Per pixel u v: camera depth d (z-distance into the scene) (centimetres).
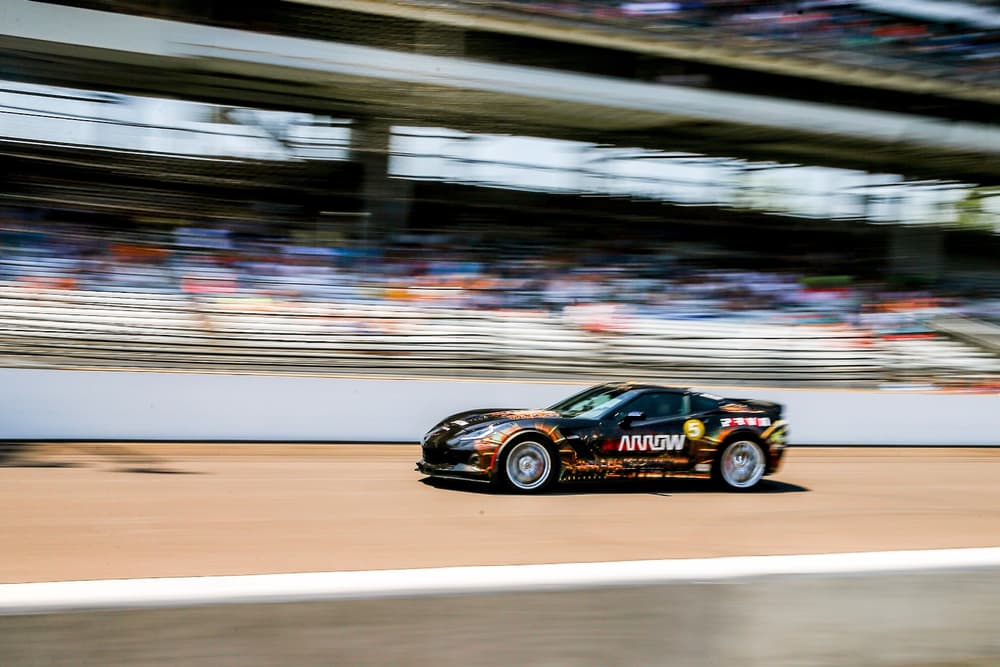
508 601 269
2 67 1422
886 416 1267
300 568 462
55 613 229
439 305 1372
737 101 1648
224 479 783
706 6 1602
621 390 827
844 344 1472
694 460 801
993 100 1764
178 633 238
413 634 258
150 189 1562
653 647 282
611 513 665
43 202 1441
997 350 1531
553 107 1559
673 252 1761
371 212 1622
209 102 1583
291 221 1565
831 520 677
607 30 1538
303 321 1250
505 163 1712
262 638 245
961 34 1762
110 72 1441
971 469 1077
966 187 2033
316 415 1073
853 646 306
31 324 1122
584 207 1775
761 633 296
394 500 698
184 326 1186
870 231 1969
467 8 1448
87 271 1285
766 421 828
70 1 1351
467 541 548
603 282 1570
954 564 325
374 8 1409
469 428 759
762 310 1565
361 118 1608
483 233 1670
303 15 1430
